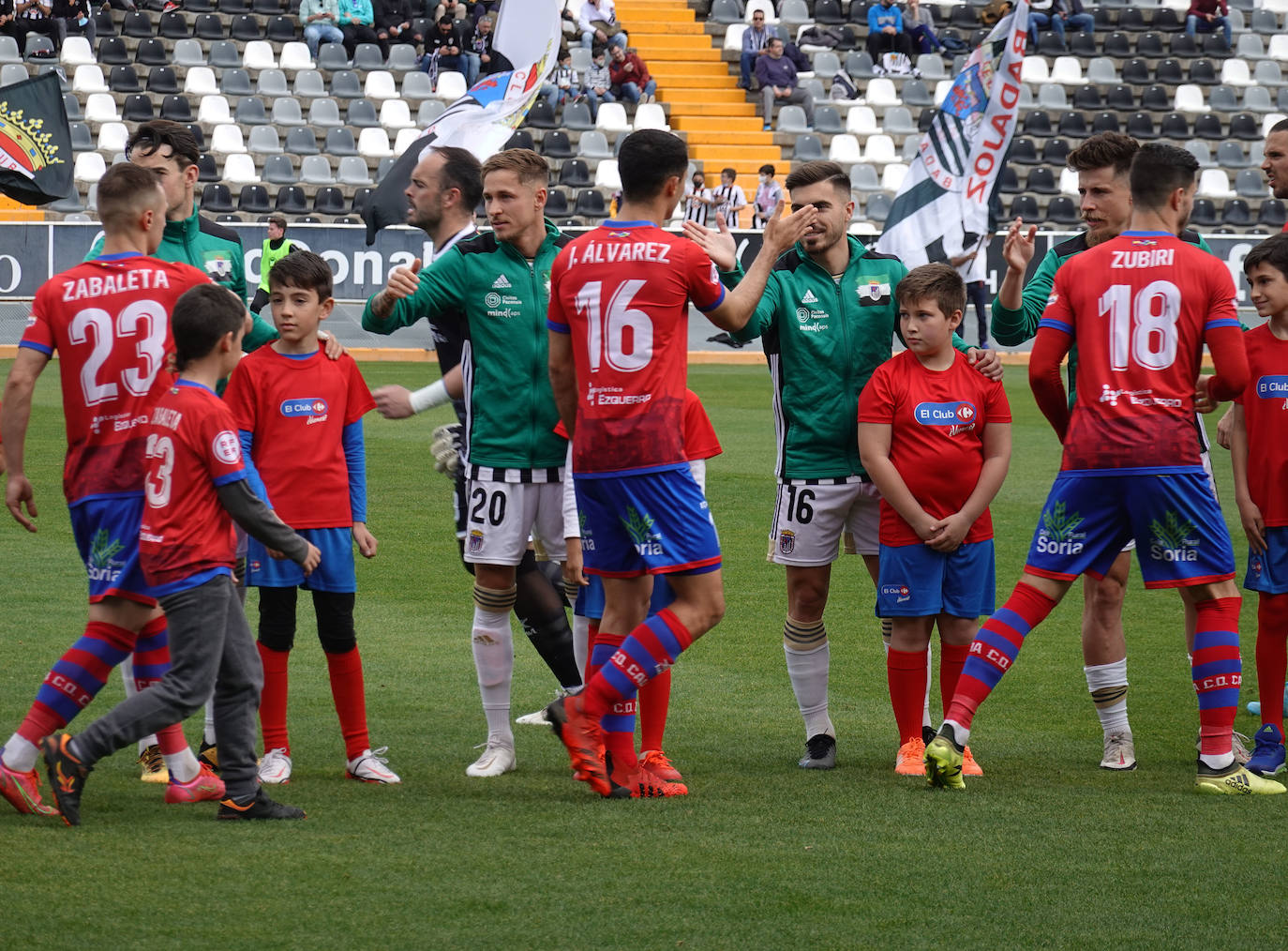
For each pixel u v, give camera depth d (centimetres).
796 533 1714
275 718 1595
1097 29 9931
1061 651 2328
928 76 9506
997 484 1661
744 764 1677
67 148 2916
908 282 1659
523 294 1620
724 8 9819
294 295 1602
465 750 1739
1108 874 1236
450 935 1063
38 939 1036
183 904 1116
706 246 1511
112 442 1434
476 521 1628
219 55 8494
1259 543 1669
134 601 1420
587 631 1739
